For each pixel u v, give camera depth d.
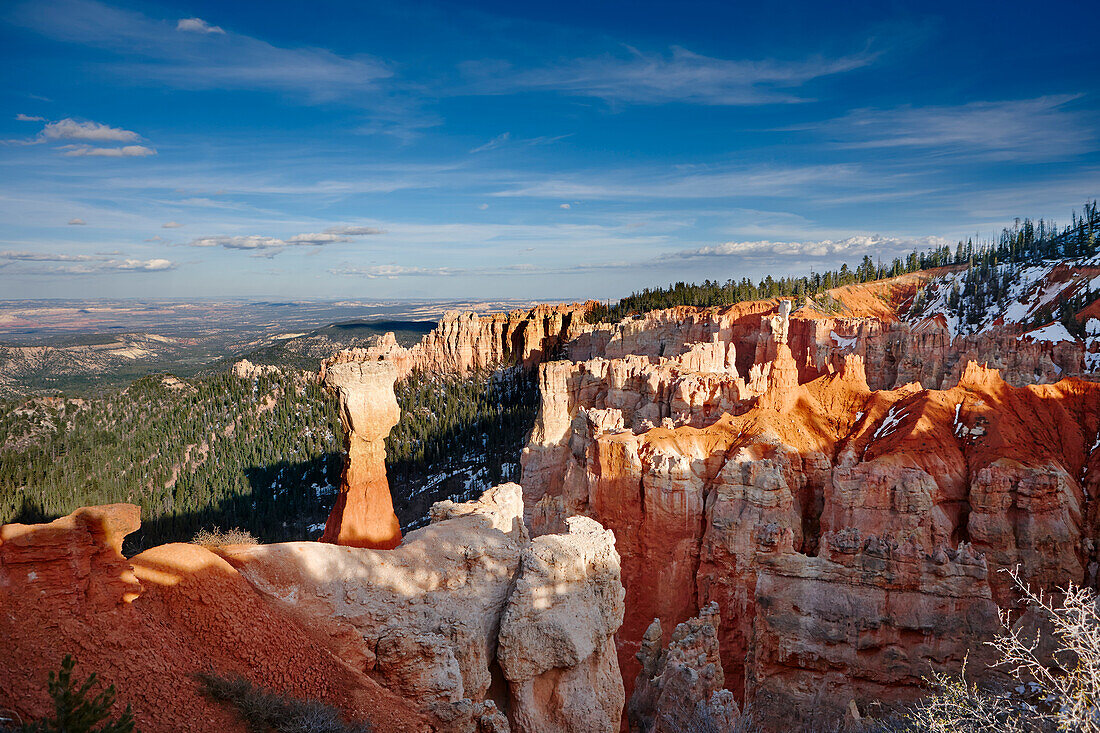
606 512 69.31
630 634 66.00
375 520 48.31
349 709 23.38
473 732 27.05
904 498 58.38
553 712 32.81
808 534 65.12
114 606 19.86
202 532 44.31
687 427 73.12
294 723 20.61
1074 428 68.19
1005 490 57.75
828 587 53.31
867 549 53.16
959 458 64.56
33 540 18.69
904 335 129.75
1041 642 47.50
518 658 31.83
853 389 82.19
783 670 53.50
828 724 48.62
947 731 22.69
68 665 14.96
